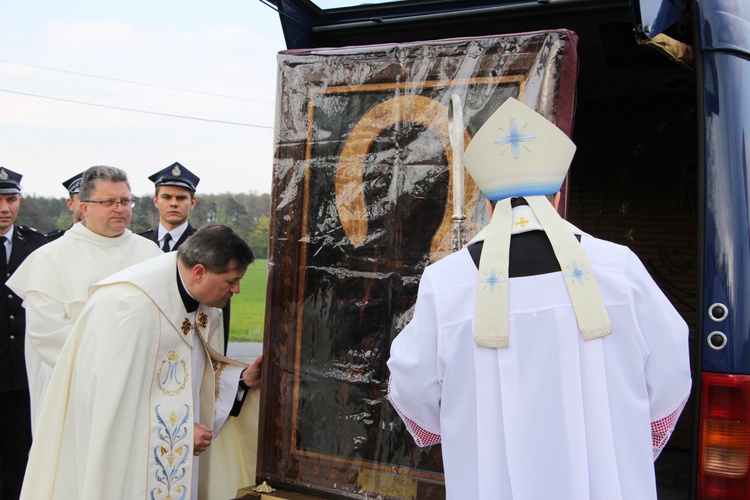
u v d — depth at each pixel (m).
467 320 1.84
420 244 2.57
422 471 2.54
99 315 2.77
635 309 1.77
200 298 2.91
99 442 2.63
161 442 2.80
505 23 3.12
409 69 2.61
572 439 1.70
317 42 3.48
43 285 3.67
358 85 2.69
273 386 2.79
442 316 1.86
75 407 2.78
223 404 3.11
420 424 1.98
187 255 2.84
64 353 2.87
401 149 2.61
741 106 2.25
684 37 2.65
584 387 1.73
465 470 1.84
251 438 3.20
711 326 2.22
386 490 2.59
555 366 1.74
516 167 1.88
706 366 2.22
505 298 1.78
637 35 2.25
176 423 2.85
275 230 2.81
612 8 2.89
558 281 1.78
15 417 4.41
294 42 3.33
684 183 4.33
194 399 3.06
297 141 2.79
